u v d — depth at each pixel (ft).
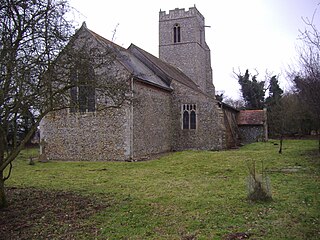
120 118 56.95
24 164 53.42
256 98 147.23
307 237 16.34
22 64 20.54
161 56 109.91
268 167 41.50
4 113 22.02
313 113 48.32
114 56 28.25
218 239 16.71
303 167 40.01
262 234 17.10
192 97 78.02
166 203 24.99
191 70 106.52
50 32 22.12
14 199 27.35
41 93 21.68
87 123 59.31
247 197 25.11
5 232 19.10
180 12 108.06
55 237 18.06
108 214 22.30
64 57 23.36
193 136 77.56
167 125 76.59
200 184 32.55
